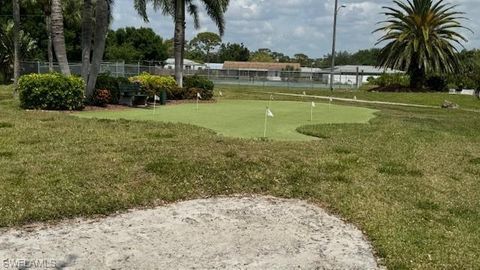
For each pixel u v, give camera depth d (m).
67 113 13.31
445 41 37.88
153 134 9.70
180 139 9.11
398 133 11.56
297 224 5.30
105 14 15.32
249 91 30.64
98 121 11.43
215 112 15.23
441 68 38.28
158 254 4.36
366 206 5.86
